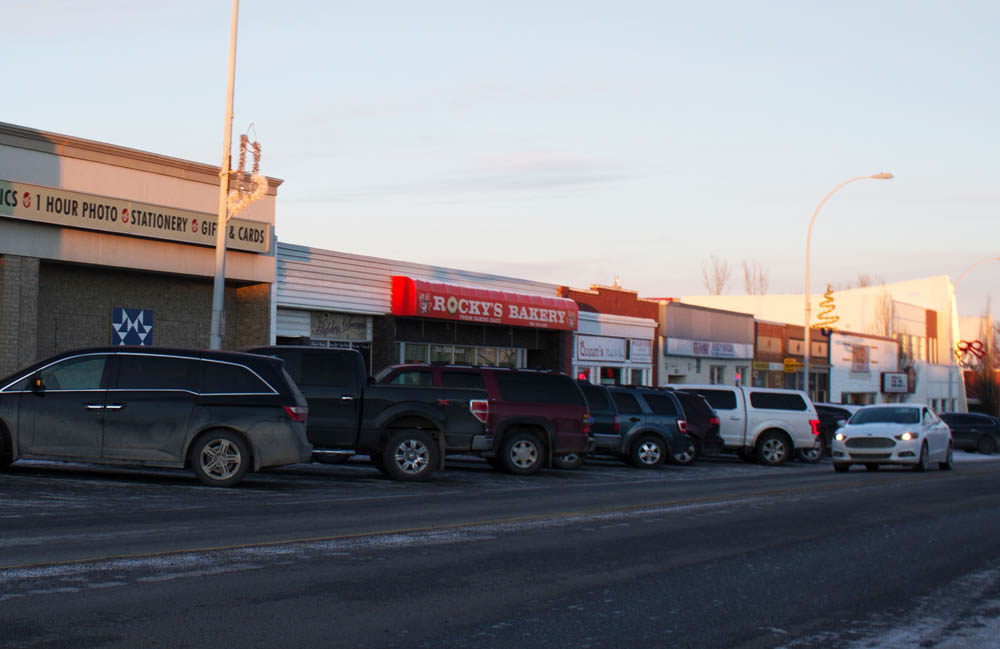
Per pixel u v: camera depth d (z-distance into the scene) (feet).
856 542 40.19
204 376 50.21
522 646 21.98
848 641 23.84
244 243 88.12
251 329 92.32
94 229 77.00
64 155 76.28
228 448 50.08
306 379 59.31
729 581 30.68
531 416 67.77
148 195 82.38
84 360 49.65
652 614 25.72
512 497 52.70
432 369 66.95
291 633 22.13
